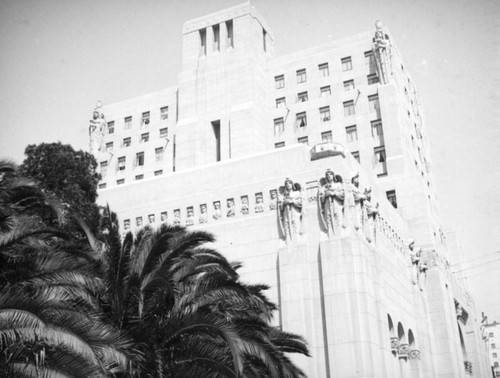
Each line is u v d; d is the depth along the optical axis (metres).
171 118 71.75
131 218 44.00
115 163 73.00
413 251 49.72
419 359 43.38
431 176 66.81
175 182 43.66
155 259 22.50
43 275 18.36
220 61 64.44
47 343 16.50
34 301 16.44
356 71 64.06
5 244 18.48
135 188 45.09
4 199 21.28
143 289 21.73
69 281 18.89
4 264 18.25
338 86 64.12
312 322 34.69
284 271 36.09
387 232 44.25
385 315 37.88
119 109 75.44
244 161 41.66
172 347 21.61
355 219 37.03
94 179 37.97
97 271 21.19
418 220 53.38
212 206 41.44
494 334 87.38
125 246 22.92
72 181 35.91
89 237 23.33
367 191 40.12
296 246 36.50
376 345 34.59
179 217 42.22
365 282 35.12
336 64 65.19
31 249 18.88
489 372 65.38
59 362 16.73
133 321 21.77
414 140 65.00
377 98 61.81
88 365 16.75
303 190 38.81
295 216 37.25
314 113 63.84
